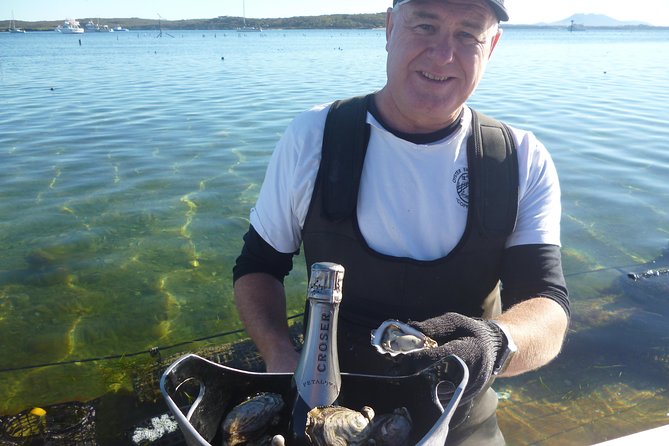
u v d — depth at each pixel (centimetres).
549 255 192
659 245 635
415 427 119
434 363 117
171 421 342
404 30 183
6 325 484
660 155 986
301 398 119
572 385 392
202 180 859
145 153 1018
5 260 596
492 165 188
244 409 119
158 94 1830
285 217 204
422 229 188
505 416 364
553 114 1377
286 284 551
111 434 340
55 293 536
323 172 191
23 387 401
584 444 341
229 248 632
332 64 3166
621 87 1975
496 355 138
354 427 110
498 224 188
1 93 1892
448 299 192
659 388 391
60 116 1413
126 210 736
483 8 177
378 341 132
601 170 900
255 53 4534
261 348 192
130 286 550
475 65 181
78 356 442
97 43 7475
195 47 5912
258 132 1191
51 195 789
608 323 473
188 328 483
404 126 190
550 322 175
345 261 192
